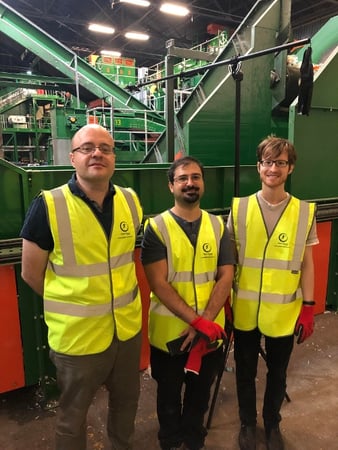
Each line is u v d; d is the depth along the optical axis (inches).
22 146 387.5
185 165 60.7
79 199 53.1
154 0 457.1
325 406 89.4
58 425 58.1
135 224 59.3
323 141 125.0
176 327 63.0
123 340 57.6
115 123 289.9
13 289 82.1
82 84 267.0
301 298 70.4
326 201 128.7
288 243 66.7
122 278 56.7
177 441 68.8
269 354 72.0
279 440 74.2
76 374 54.7
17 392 94.7
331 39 148.2
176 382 65.6
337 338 121.1
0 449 76.6
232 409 88.0
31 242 52.7
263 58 135.2
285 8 132.3
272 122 144.0
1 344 82.7
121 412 62.8
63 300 53.6
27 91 393.1
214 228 64.4
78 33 580.4
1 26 232.2
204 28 555.8
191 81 274.5
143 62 737.6
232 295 73.1
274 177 64.7
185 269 61.5
